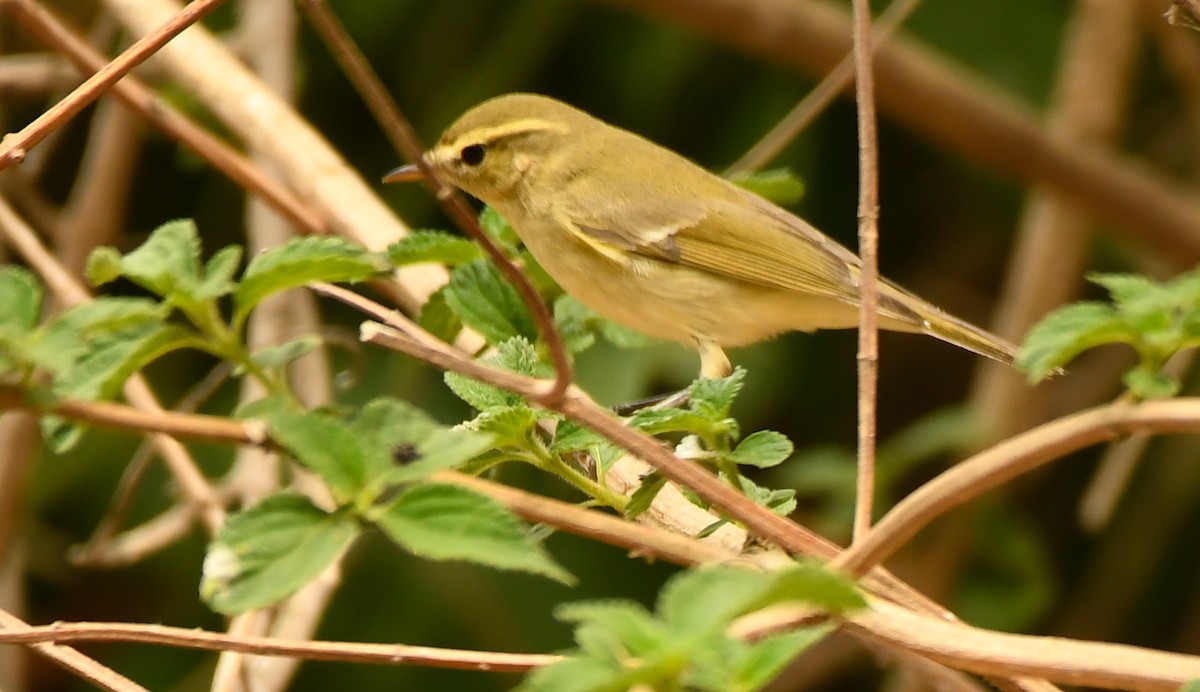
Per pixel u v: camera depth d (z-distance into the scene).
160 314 4.64
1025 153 12.41
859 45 5.14
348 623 11.47
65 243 11.42
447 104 12.67
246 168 8.23
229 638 4.20
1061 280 12.77
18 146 4.68
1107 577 13.09
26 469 10.28
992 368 12.28
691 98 12.99
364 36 12.66
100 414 4.34
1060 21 13.20
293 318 9.53
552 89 12.94
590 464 6.08
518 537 3.58
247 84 8.80
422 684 11.54
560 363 3.74
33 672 12.05
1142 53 14.62
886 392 14.38
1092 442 3.74
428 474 3.71
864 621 3.91
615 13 12.76
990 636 3.85
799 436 12.87
